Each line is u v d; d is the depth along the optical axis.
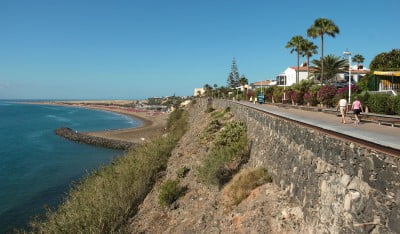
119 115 145.25
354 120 16.17
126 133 68.88
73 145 56.41
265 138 16.03
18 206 25.48
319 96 31.11
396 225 5.72
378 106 20.66
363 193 6.81
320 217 8.58
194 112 60.75
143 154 28.66
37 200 26.86
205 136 27.59
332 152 8.34
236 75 108.94
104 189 20.52
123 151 50.50
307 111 25.00
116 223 16.94
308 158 10.00
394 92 24.06
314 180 9.30
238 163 18.25
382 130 11.36
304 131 10.56
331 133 8.50
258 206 12.25
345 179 7.57
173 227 15.98
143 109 183.75
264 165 15.00
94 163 41.28
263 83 88.62
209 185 17.52
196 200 17.36
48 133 73.00
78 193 21.06
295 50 56.41
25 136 67.81
